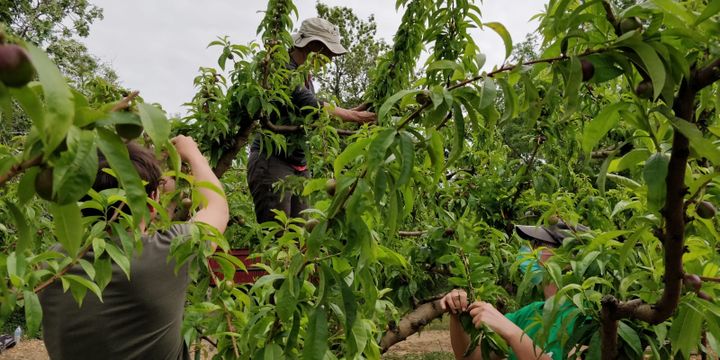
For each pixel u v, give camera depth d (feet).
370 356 4.98
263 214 12.51
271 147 11.63
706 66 3.24
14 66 1.61
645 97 3.27
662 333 4.90
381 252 4.54
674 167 3.25
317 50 14.20
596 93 11.68
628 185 4.51
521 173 13.15
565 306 5.22
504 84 3.38
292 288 3.94
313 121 12.46
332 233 3.93
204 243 5.08
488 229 10.27
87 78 6.86
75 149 1.95
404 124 3.53
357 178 3.73
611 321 4.36
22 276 4.02
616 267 5.72
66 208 2.27
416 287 9.96
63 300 4.99
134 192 2.09
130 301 4.96
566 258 5.91
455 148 3.38
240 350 5.19
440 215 10.25
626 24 3.26
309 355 3.80
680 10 3.10
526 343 6.63
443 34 11.13
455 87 3.51
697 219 3.73
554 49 3.60
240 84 11.14
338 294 4.11
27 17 57.00
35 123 1.73
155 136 1.98
